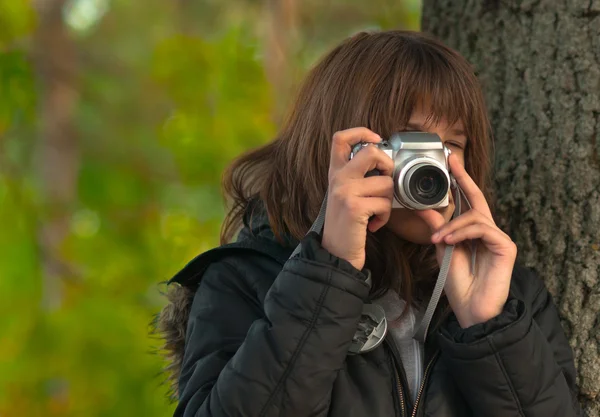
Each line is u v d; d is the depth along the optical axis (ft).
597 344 9.71
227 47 25.29
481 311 8.20
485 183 9.67
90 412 21.45
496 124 10.77
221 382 7.75
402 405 8.23
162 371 9.75
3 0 22.53
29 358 21.49
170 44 26.14
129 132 33.40
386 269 8.86
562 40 10.26
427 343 8.67
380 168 7.91
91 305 22.89
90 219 28.25
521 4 10.66
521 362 7.88
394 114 8.53
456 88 8.68
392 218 8.52
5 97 22.16
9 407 21.25
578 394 9.78
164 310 9.60
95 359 21.91
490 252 8.32
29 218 23.24
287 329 7.66
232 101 25.16
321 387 7.64
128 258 24.70
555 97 10.23
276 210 9.14
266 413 7.58
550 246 10.05
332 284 7.72
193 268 9.14
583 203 9.90
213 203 25.59
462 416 8.31
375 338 8.26
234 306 8.68
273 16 30.71
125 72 37.58
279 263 8.84
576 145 10.00
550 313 9.25
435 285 8.62
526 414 7.95
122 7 43.75
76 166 34.60
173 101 26.30
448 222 8.28
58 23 35.73
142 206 29.43
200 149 25.34
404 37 9.07
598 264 9.77
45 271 23.90
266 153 10.05
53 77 34.37
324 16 35.76
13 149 24.11
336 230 7.90
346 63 8.98
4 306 21.76
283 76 28.58
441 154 7.99
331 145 8.65
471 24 11.19
